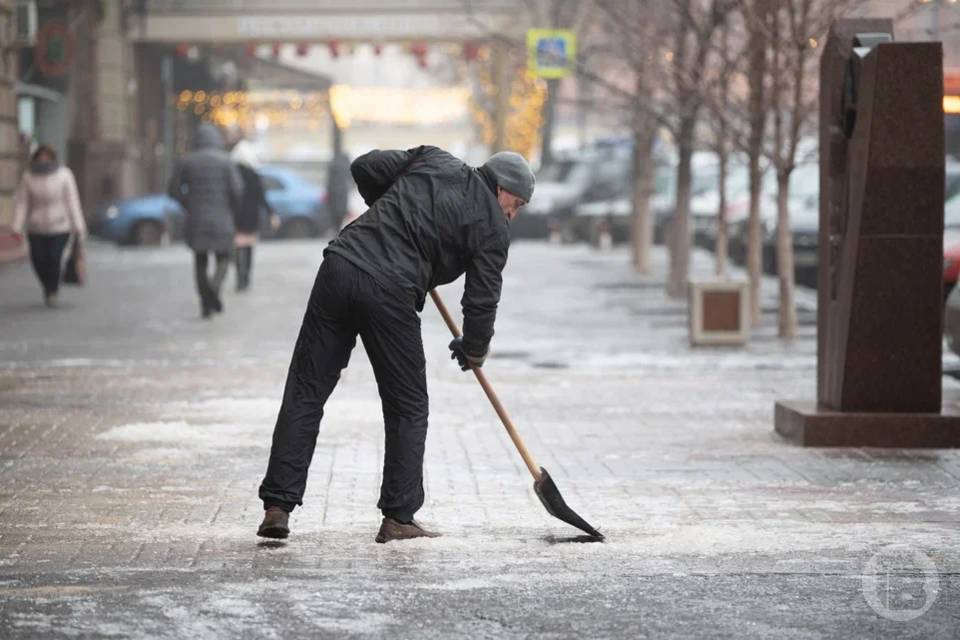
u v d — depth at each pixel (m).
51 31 66.19
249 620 10.66
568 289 47.19
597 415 21.55
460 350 13.54
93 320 35.88
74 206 38.91
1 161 55.03
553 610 10.98
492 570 12.18
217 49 97.19
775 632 10.48
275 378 25.28
